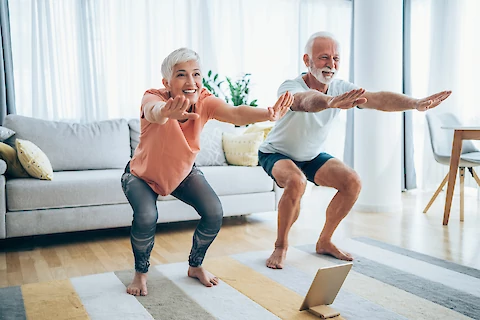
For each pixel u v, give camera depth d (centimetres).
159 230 351
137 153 216
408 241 308
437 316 183
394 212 410
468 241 309
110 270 252
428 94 538
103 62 463
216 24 526
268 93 564
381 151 407
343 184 258
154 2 488
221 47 530
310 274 236
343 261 259
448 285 220
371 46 401
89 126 378
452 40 515
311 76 258
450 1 514
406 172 554
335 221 266
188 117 162
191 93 202
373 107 243
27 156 298
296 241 309
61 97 447
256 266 250
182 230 350
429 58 538
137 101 488
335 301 199
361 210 414
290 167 255
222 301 199
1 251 293
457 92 515
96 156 367
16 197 290
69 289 214
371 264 252
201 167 371
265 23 557
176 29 501
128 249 297
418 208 430
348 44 600
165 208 332
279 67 568
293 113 253
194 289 214
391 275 234
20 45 430
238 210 358
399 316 183
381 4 397
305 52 255
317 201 474
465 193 516
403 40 556
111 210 316
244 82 534
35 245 308
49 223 299
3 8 412
